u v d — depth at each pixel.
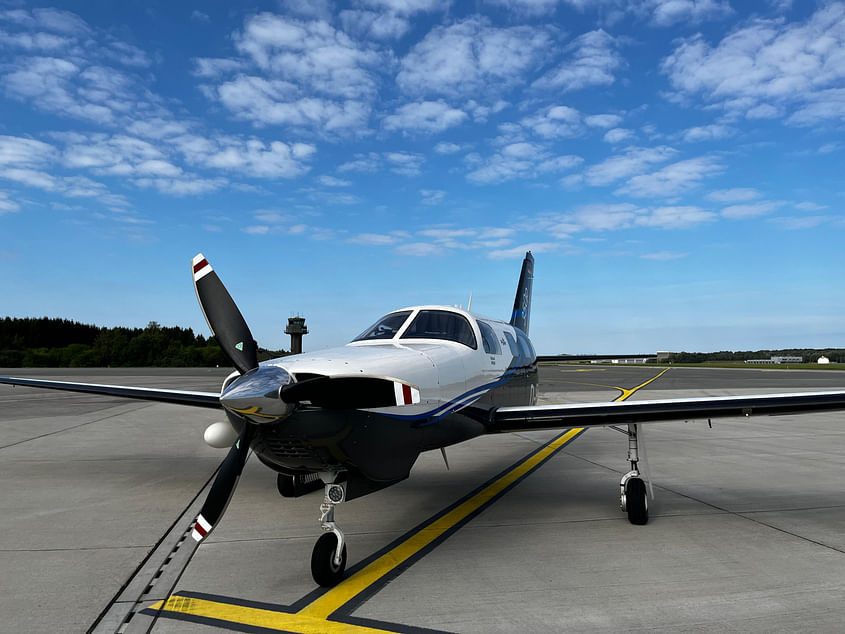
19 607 3.08
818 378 28.95
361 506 5.41
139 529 4.57
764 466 7.40
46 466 7.32
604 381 28.25
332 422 3.49
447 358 4.93
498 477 6.79
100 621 2.92
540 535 4.46
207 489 6.02
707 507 5.30
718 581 3.45
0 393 21.20
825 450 8.79
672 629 2.79
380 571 3.67
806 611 3.01
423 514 5.12
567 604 3.11
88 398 19.03
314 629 2.82
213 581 3.49
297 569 3.70
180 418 13.07
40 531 4.51
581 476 6.84
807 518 4.91
